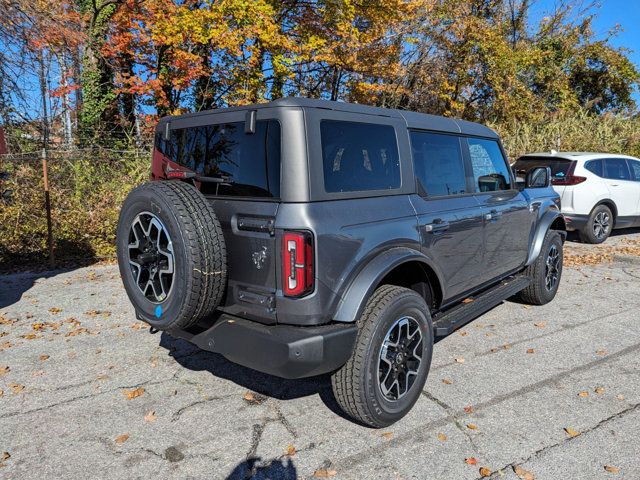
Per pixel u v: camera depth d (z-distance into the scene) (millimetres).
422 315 3307
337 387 3039
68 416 3377
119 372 4039
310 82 16547
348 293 2930
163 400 3588
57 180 8930
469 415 3383
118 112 14258
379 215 3164
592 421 3303
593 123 17562
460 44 19031
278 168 2809
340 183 2977
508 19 22531
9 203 8352
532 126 17625
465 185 4203
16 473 2785
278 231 2758
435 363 4223
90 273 7285
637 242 10039
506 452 2961
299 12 14852
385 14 14922
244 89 13406
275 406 3506
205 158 3285
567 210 9539
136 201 3018
